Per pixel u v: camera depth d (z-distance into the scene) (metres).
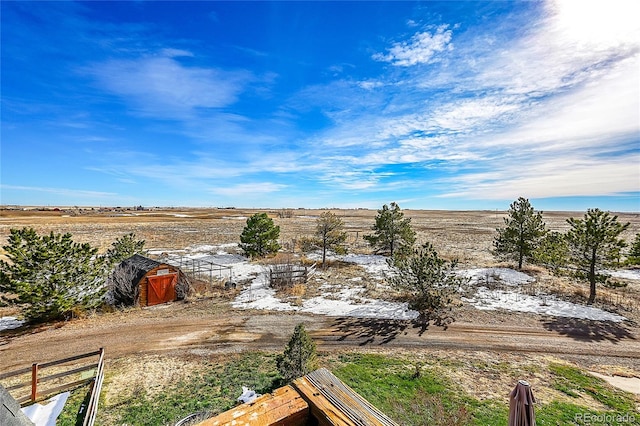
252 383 9.62
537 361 10.92
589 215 16.44
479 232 50.34
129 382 9.82
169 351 12.02
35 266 14.31
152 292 17.56
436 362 10.83
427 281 15.16
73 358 9.34
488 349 11.86
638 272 23.34
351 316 15.33
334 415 1.59
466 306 16.41
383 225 28.66
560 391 9.03
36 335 13.55
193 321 15.06
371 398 8.62
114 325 14.62
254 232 29.05
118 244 23.53
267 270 24.25
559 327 13.82
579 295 17.89
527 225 22.45
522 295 17.98
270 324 14.55
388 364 10.65
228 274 23.47
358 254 30.52
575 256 17.23
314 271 24.14
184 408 8.45
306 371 8.90
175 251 32.66
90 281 15.89
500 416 7.86
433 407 8.21
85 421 7.15
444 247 34.31
